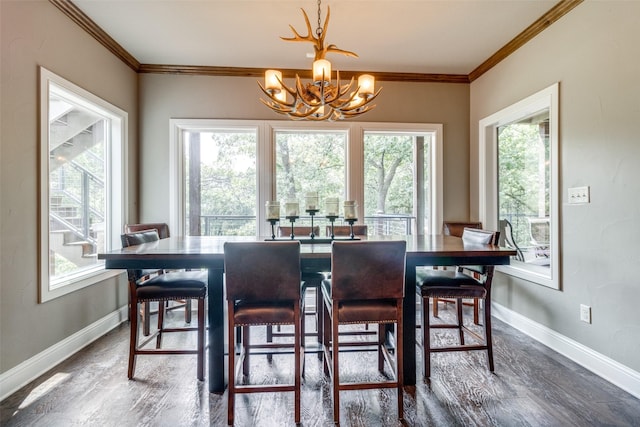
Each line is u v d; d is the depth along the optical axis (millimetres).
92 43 2719
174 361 2340
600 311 2115
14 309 1959
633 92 1912
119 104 3127
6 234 1913
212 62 3402
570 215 2357
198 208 3674
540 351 2471
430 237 2633
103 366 2248
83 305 2586
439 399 1862
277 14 2564
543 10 2504
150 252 1858
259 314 1684
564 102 2422
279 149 3709
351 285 1678
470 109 3770
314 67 2086
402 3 2426
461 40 2963
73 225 2697
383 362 2180
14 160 1966
